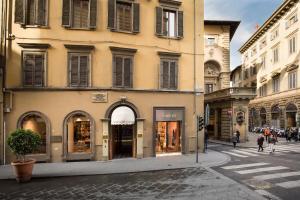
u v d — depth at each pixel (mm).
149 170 13172
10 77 15109
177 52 18250
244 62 55562
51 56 15555
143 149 17031
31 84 15375
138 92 17016
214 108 32094
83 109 15852
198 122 15297
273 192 9227
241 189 9656
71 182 10938
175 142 18453
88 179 11469
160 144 17938
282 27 36906
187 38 18750
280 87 37188
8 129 15016
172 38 18203
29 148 11211
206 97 33094
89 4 16125
